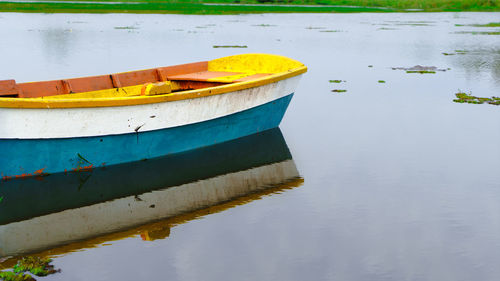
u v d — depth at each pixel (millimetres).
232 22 47406
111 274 5715
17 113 7602
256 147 10773
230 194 8312
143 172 9266
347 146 10859
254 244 6527
